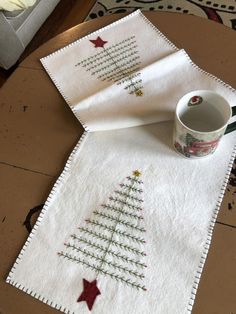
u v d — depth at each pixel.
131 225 0.58
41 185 0.65
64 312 0.52
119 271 0.54
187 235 0.56
